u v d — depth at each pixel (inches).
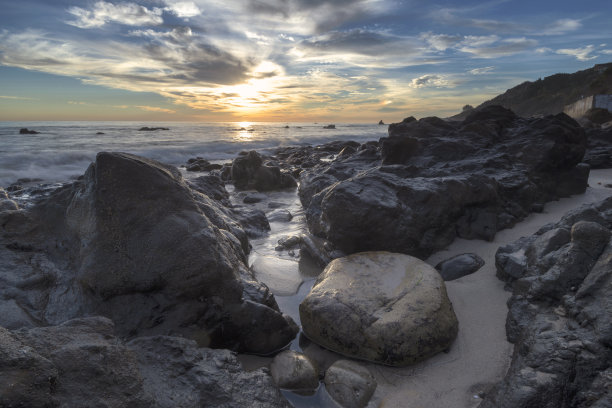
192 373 108.0
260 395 108.7
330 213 223.1
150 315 134.3
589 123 996.6
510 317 147.6
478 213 244.2
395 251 215.0
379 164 420.5
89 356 78.0
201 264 135.4
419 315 141.7
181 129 2415.1
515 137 376.5
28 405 60.0
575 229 145.7
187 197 149.9
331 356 144.4
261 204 412.8
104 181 137.3
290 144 1325.0
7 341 66.9
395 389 124.3
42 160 677.9
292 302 187.5
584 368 101.5
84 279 134.7
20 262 153.9
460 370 131.0
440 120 459.2
